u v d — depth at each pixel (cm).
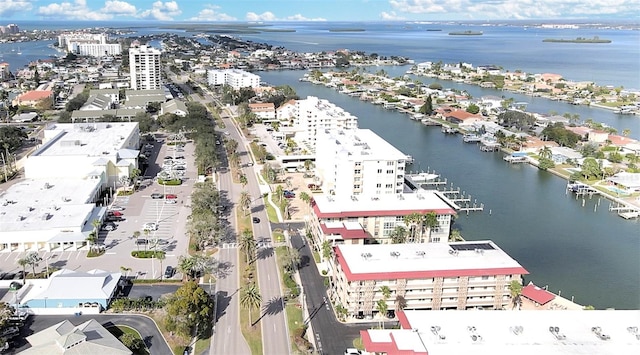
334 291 18050
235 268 19738
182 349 14650
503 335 13550
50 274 18838
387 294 16325
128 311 16638
